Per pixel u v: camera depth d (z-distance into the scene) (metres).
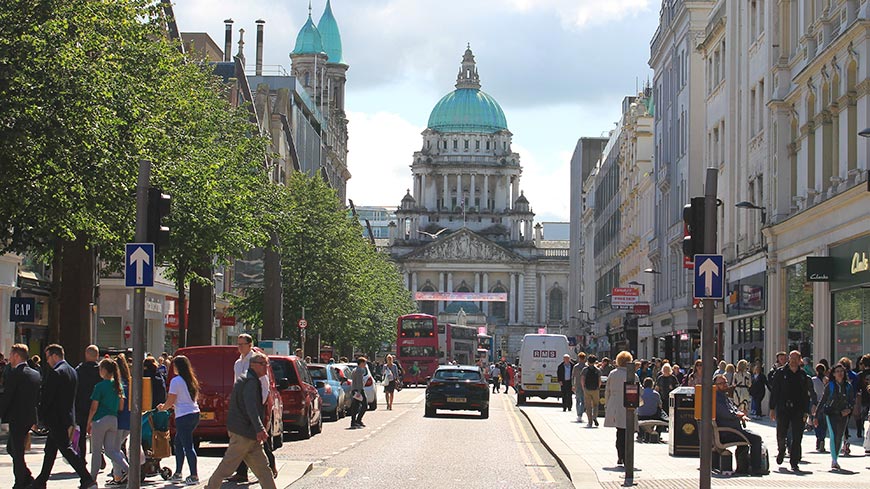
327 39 182.00
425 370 105.62
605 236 134.00
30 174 26.48
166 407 21.97
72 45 26.83
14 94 25.55
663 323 83.38
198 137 43.44
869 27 36.03
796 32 46.06
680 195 77.12
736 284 55.25
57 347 20.12
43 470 19.83
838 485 21.91
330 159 145.00
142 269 17.27
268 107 92.50
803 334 44.19
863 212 36.81
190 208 39.53
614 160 123.25
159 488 21.03
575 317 184.25
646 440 33.69
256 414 17.98
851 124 38.22
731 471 24.00
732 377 40.84
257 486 21.61
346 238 75.50
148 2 33.47
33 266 52.12
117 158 28.14
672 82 80.25
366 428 43.31
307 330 74.75
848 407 25.05
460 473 25.05
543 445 34.62
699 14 73.62
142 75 33.47
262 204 50.84
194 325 52.69
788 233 45.75
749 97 54.34
